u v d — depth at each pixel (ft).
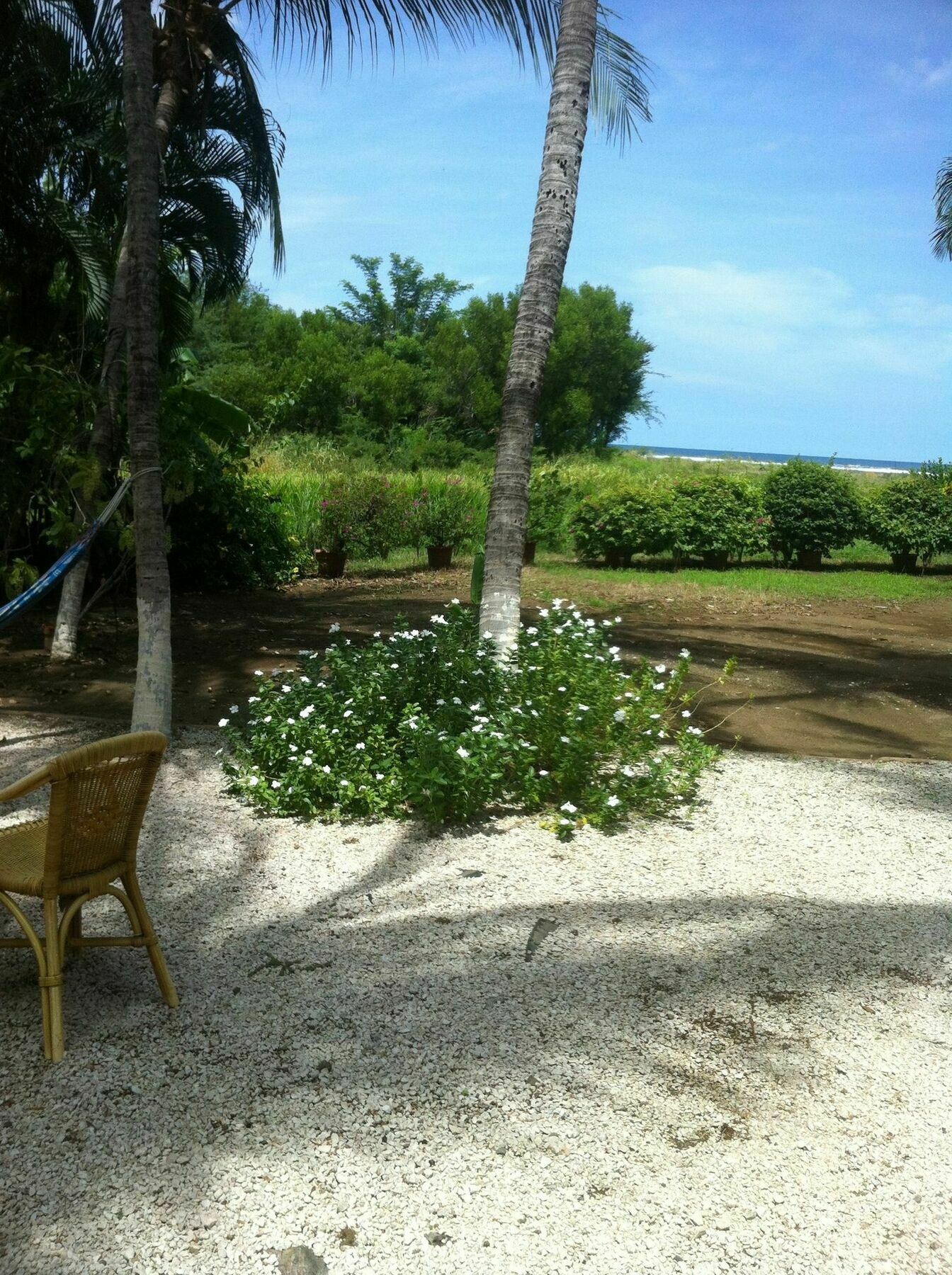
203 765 19.15
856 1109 9.23
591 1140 8.65
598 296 148.25
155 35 30.63
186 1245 7.40
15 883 9.70
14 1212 7.66
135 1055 9.70
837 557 69.00
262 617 37.83
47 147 32.63
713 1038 10.28
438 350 140.87
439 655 18.74
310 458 89.15
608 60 27.63
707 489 59.41
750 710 25.53
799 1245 7.59
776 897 13.99
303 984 11.18
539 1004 10.84
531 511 62.75
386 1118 8.86
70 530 26.21
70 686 25.23
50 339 36.01
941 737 23.97
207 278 39.32
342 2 28.96
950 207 61.52
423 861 14.83
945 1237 7.71
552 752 17.56
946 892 14.46
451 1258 7.36
